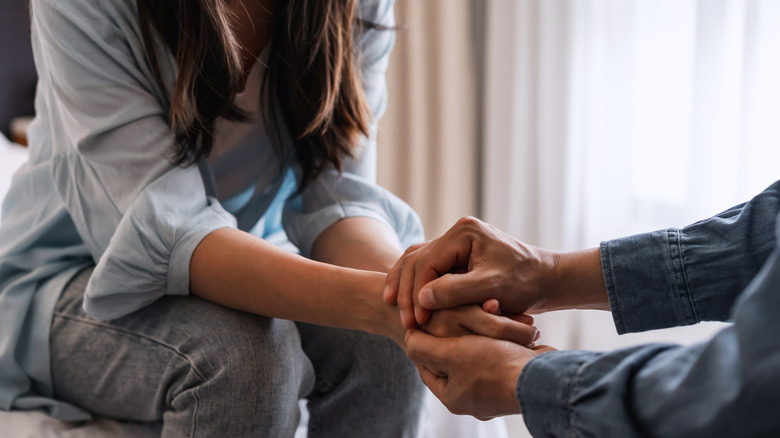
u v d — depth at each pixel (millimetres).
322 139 1186
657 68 1977
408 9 2303
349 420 1104
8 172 2014
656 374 626
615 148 2062
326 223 1178
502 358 797
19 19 2725
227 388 927
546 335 2160
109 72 997
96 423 1072
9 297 1074
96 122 996
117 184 1018
